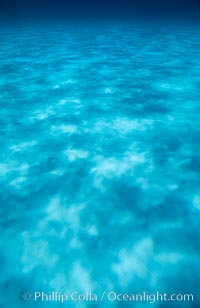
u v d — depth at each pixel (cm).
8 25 2786
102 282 298
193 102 754
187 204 398
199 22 2969
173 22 3031
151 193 421
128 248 334
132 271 308
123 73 1030
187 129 611
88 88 875
